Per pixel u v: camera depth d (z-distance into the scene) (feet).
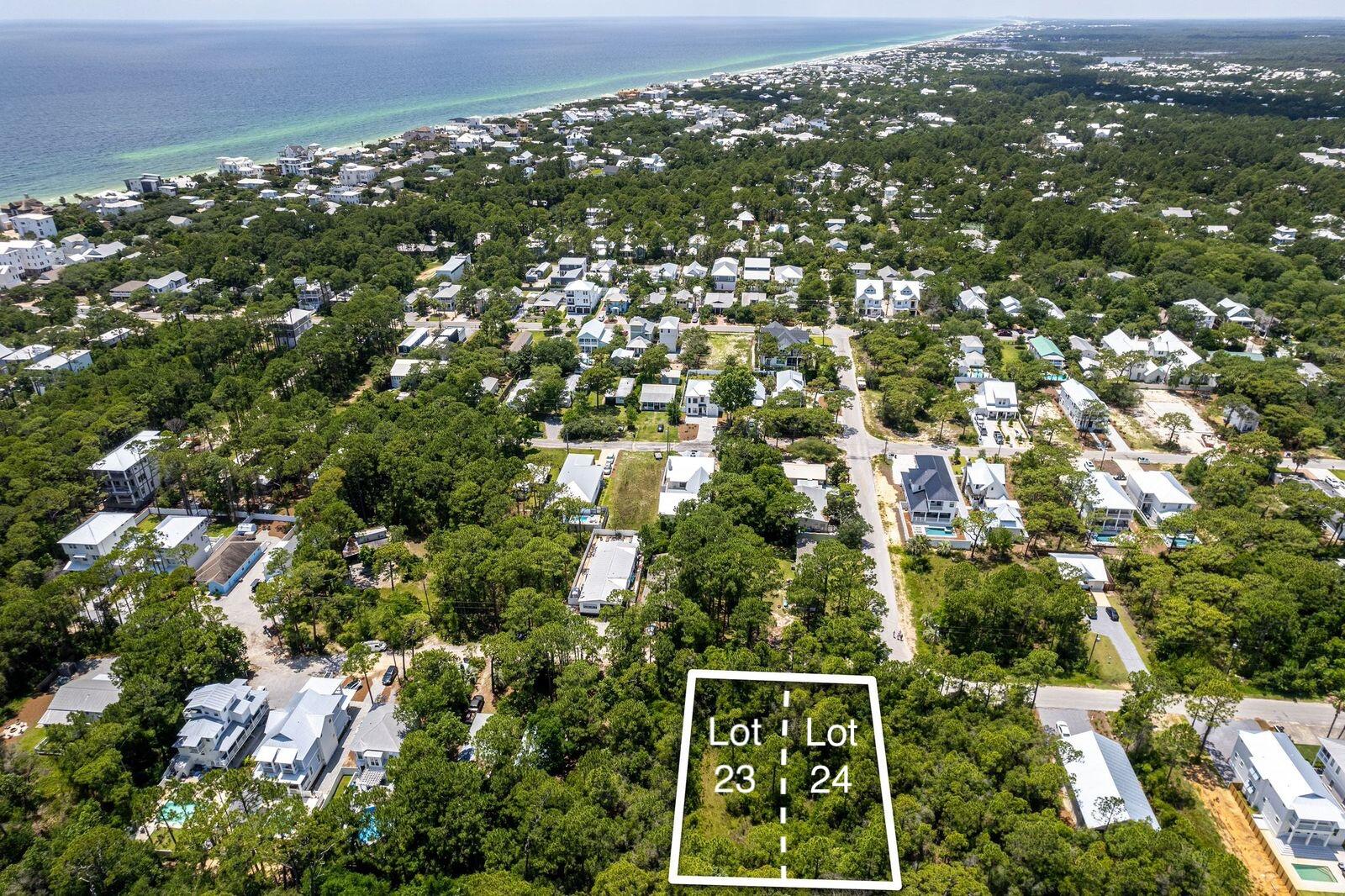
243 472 406.62
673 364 588.09
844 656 291.99
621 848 225.15
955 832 224.12
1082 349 594.24
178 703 273.13
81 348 564.30
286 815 220.02
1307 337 606.96
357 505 412.77
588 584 343.46
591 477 427.74
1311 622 314.55
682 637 298.97
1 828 230.68
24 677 304.09
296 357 544.62
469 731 265.95
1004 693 279.69
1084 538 385.91
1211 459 456.04
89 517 403.75
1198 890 206.90
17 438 425.69
